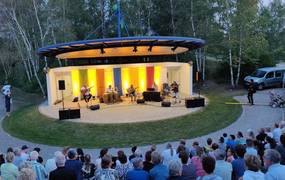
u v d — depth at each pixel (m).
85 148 12.66
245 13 25.64
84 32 34.62
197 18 29.50
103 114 16.77
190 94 23.14
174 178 4.39
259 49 26.75
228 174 4.91
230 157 6.53
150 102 19.94
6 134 15.65
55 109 18.77
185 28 30.47
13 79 35.53
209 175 3.89
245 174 4.02
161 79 22.80
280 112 17.19
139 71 23.41
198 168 5.35
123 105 19.20
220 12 28.03
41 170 6.04
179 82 24.69
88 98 19.02
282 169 3.92
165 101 18.41
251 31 26.88
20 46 31.50
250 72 29.09
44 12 29.62
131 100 20.56
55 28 30.83
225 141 10.06
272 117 16.19
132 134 13.84
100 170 5.00
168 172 4.91
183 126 14.67
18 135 15.14
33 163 6.03
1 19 29.58
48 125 15.50
